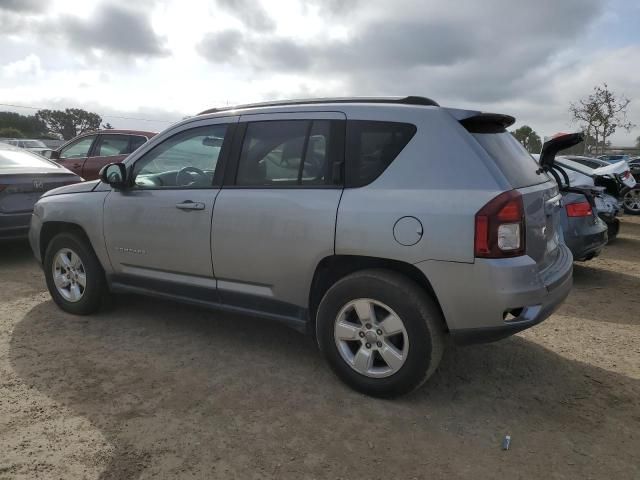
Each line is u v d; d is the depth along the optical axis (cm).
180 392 341
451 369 385
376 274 323
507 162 327
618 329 478
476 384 363
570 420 319
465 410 327
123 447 280
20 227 659
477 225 291
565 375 380
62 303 483
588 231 604
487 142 324
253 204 363
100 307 478
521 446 290
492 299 292
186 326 459
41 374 361
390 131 331
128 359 390
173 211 400
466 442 293
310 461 272
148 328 452
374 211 318
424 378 318
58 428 296
